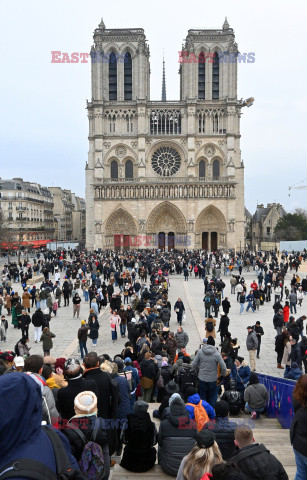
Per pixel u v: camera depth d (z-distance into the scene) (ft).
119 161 378.94
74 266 204.44
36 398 10.85
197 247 378.53
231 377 57.52
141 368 55.16
